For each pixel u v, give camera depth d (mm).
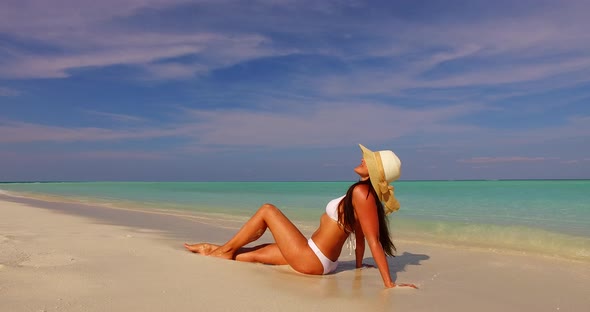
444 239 8352
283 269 5094
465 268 5574
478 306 3760
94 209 14570
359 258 5430
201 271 4531
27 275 3938
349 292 4062
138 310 3111
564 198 23344
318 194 30578
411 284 4488
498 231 9383
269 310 3316
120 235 7426
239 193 32594
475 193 31922
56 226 8492
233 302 3467
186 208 16141
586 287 4555
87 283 3791
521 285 4621
